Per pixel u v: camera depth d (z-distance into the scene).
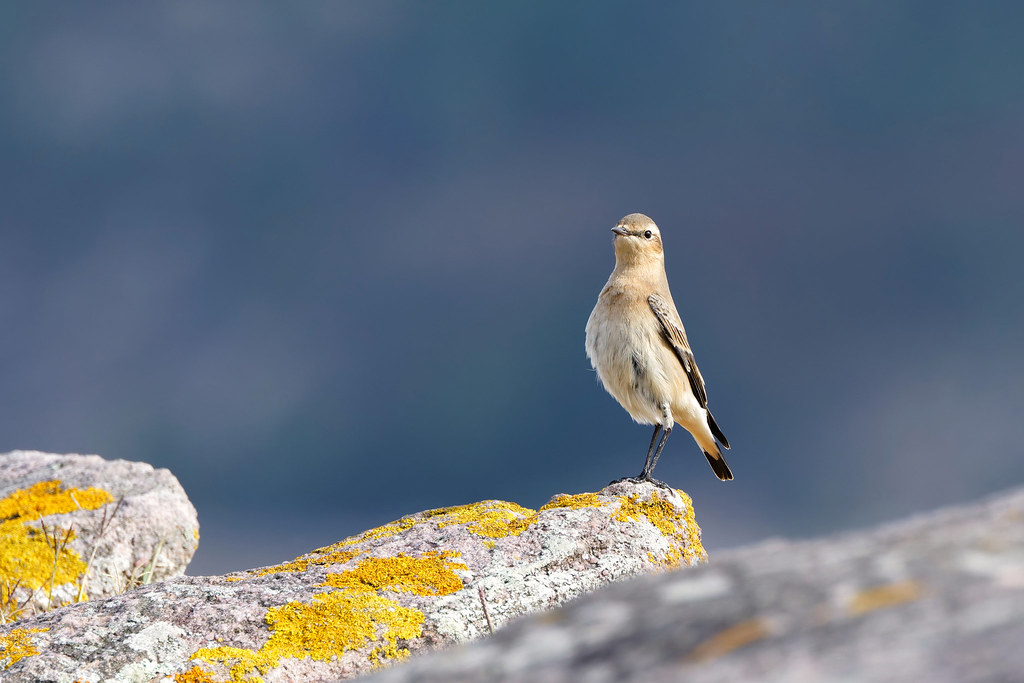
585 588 11.41
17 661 9.16
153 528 15.46
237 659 9.34
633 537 12.15
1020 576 3.18
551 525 12.09
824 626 3.24
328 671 9.47
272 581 10.88
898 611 3.16
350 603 10.28
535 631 4.39
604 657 3.67
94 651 9.30
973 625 2.87
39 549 14.50
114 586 14.59
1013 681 2.42
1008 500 4.30
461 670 4.18
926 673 2.62
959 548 3.62
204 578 11.26
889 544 3.96
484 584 11.01
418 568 11.16
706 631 3.54
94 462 17.41
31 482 16.52
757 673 3.01
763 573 4.04
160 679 9.00
